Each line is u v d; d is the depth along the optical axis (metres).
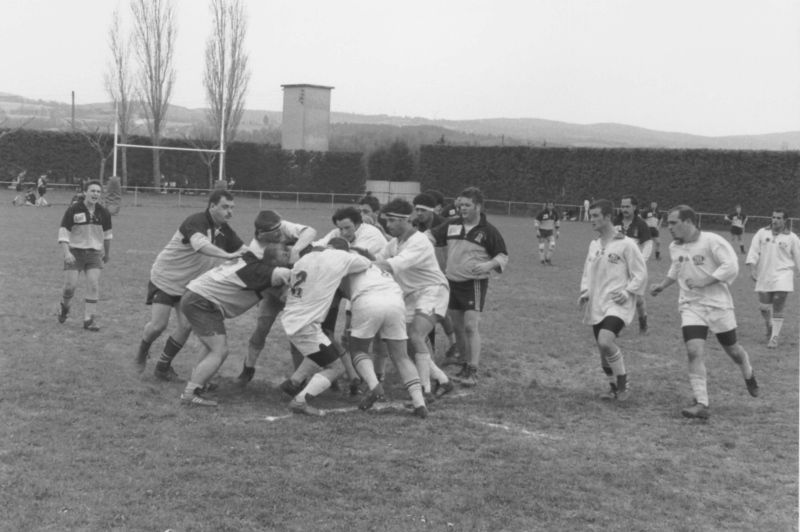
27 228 24.20
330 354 7.12
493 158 50.84
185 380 7.98
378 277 7.42
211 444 6.02
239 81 54.81
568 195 48.34
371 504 5.08
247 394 7.64
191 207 39.34
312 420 6.87
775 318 11.28
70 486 5.08
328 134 57.91
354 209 8.12
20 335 9.57
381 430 6.64
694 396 7.56
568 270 20.52
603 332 7.88
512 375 9.13
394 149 56.78
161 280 7.91
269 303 7.79
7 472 5.25
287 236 8.02
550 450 6.35
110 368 8.17
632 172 45.97
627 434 6.93
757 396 8.14
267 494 5.13
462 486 5.44
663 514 5.17
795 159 41.12
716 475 5.93
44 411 6.62
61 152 49.69
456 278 8.57
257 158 54.16
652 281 19.02
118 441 5.98
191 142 53.25
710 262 7.67
